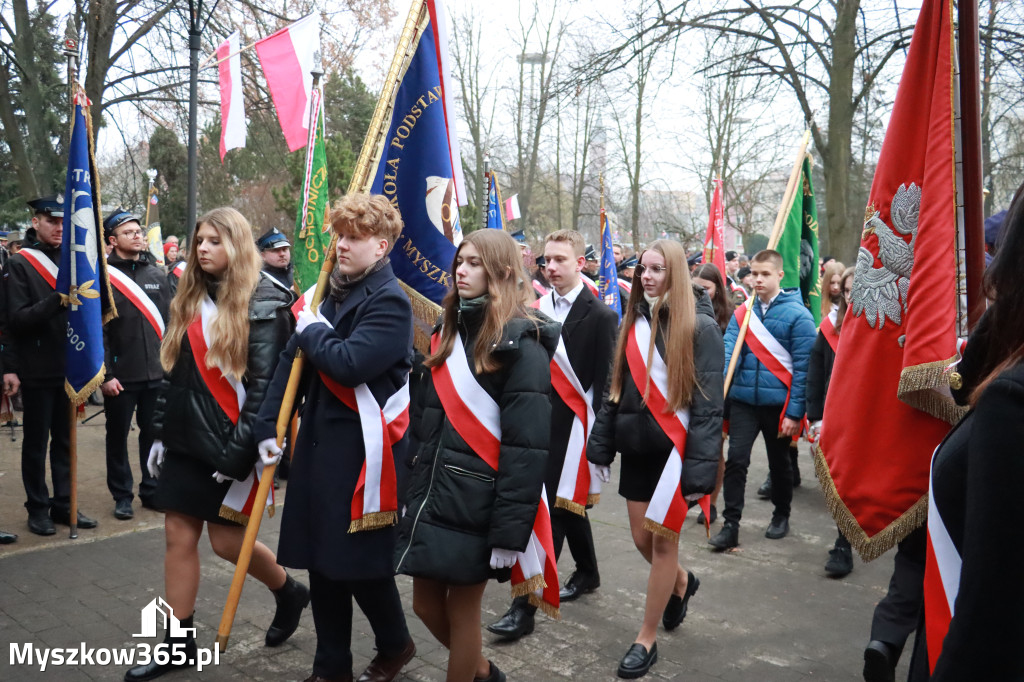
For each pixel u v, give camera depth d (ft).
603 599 14.65
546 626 13.41
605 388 13.74
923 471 9.52
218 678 11.22
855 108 41.42
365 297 9.89
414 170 12.44
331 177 47.14
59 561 15.96
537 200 97.04
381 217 9.86
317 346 9.62
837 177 41.45
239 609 13.69
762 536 18.71
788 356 18.03
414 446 10.27
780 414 18.08
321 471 9.78
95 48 42.11
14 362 17.44
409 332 9.96
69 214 16.61
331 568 9.62
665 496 11.56
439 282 12.48
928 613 4.85
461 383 9.18
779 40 43.24
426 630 12.95
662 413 11.82
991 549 3.86
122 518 18.79
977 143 9.16
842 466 9.99
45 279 17.56
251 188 68.59
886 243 9.78
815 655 12.41
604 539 18.31
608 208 83.76
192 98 26.45
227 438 10.82
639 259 12.32
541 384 8.97
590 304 14.12
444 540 8.96
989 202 46.80
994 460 3.91
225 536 11.44
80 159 16.62
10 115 44.11
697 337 11.87
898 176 9.75
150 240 34.96
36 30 45.21
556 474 13.85
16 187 61.26
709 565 16.66
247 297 10.99
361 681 10.42
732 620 13.76
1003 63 39.88
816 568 16.49
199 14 26.55
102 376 16.76
